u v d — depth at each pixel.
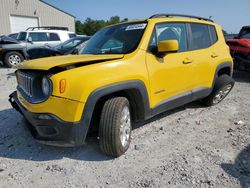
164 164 3.05
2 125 4.34
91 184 2.71
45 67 2.77
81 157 3.25
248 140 3.64
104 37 4.02
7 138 3.82
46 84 2.79
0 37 12.23
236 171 2.87
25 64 3.23
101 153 3.34
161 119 4.52
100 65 2.95
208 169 2.92
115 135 3.01
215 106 5.28
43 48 8.18
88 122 2.84
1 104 5.62
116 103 3.05
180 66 3.95
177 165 3.02
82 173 2.91
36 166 3.06
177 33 4.08
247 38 8.79
